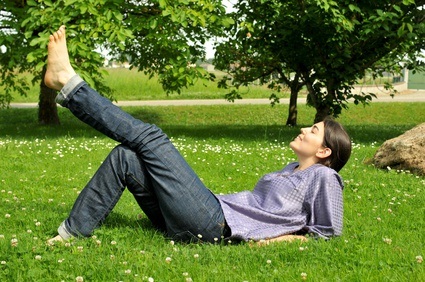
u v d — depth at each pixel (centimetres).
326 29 1625
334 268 398
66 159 1110
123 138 442
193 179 449
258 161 1098
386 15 1533
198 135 1888
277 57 1880
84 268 389
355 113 3219
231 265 406
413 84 4900
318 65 1775
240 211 465
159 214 485
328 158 483
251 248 437
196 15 1537
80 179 898
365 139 1853
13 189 803
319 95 1781
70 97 436
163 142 446
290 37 1708
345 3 1603
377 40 1709
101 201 451
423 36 1708
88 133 1966
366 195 767
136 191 461
